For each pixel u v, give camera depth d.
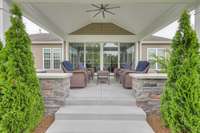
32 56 3.74
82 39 14.01
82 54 14.27
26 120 3.35
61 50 14.73
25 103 3.29
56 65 15.59
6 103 3.00
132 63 14.33
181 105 3.25
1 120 2.96
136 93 5.22
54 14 8.73
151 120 4.64
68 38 13.99
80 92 6.54
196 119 3.03
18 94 3.13
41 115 4.26
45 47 15.62
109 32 14.05
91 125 4.27
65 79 5.32
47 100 5.03
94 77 13.24
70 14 9.57
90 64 14.29
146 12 8.27
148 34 10.68
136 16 9.52
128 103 5.28
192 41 3.33
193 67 3.17
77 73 7.61
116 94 6.13
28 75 3.51
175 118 3.34
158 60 8.27
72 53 14.29
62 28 12.16
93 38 14.02
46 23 8.76
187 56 3.29
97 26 14.02
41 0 4.51
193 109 3.08
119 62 14.30
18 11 3.48
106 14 11.37
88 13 10.74
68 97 5.61
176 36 3.51
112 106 5.20
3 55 3.11
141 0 4.51
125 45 14.33
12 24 3.38
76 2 4.63
